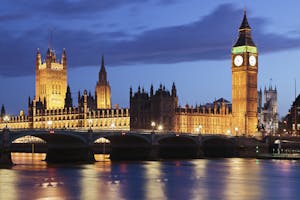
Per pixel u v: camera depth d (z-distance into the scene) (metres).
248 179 142.12
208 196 109.50
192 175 151.00
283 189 122.31
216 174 154.88
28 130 179.00
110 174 151.50
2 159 175.50
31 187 119.81
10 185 123.19
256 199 107.06
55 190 115.25
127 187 121.44
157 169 171.12
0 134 174.00
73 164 191.38
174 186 124.56
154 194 110.69
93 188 118.88
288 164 199.62
